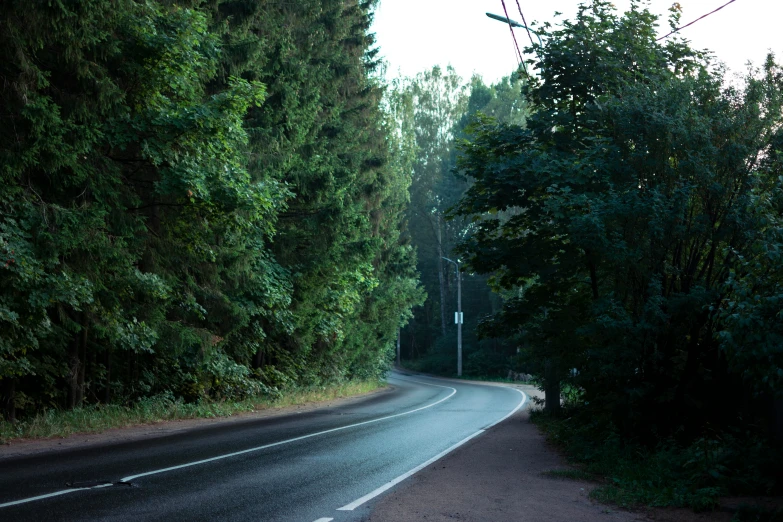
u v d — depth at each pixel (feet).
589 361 41.45
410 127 193.16
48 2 36.40
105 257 46.88
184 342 61.05
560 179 41.63
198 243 58.44
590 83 46.88
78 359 57.31
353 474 32.81
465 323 245.04
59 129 39.81
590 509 26.14
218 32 61.26
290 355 100.01
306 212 81.15
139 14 46.19
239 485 29.19
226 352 79.56
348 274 95.04
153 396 66.90
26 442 43.09
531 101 50.60
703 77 41.81
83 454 37.93
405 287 150.20
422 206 245.24
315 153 82.28
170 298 58.44
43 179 44.88
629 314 39.60
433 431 55.01
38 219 41.19
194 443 44.24
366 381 141.90
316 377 108.27
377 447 43.70
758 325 24.17
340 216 78.54
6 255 38.24
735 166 39.29
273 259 77.71
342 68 95.61
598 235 37.70
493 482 31.27
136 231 52.37
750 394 38.73
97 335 51.42
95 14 40.63
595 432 42.96
